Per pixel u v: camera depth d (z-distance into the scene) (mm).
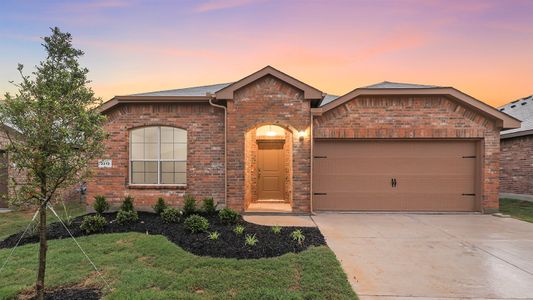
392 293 3541
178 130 8969
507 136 12016
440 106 8656
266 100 8406
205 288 3529
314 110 8375
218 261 4316
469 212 8789
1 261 4445
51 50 3225
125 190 8703
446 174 8914
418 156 8930
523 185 11625
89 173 3504
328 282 3689
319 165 8992
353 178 8961
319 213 8656
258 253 4699
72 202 11547
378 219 7828
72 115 3154
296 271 4020
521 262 4621
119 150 8734
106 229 6234
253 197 10422
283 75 8227
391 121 8703
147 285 3590
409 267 4391
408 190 8922
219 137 8727
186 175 8812
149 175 8961
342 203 8953
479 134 8609
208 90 10992
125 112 8789
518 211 9336
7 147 3027
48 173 3088
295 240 5387
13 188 3186
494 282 3869
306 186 8438
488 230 6652
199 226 5812
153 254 4688
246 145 8844
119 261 4410
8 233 6785
